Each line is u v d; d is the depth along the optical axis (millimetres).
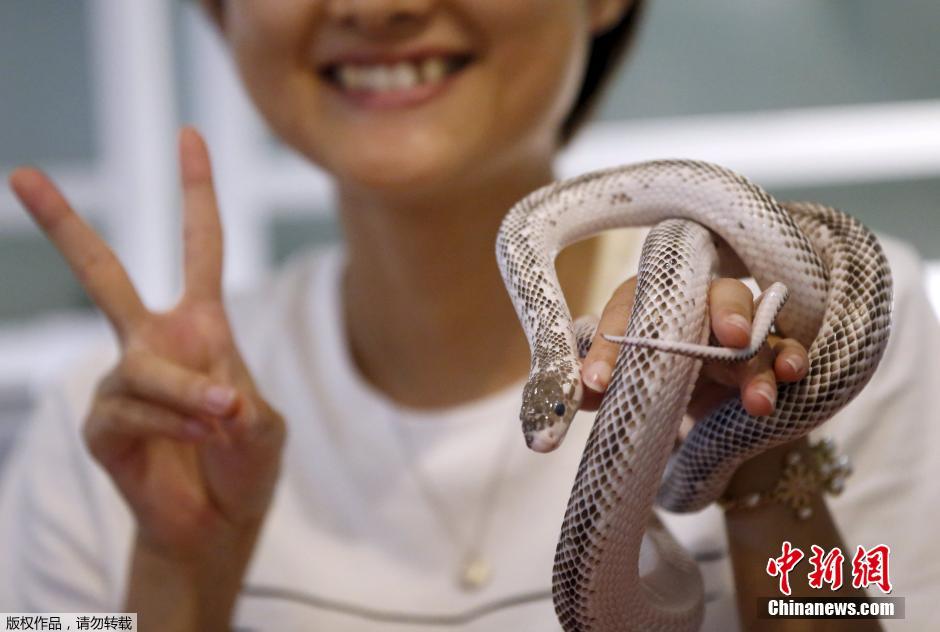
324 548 595
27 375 1488
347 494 603
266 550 594
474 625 556
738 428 417
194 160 549
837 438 534
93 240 532
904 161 1485
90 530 632
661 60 1508
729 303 385
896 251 615
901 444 541
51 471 656
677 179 428
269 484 545
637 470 388
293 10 545
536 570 558
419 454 601
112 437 527
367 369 642
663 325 386
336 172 573
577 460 578
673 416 389
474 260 592
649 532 467
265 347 664
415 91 554
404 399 625
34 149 1678
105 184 1688
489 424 597
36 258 1663
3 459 1221
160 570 547
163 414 511
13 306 1664
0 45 1652
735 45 1498
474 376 613
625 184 438
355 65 555
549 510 573
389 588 578
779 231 413
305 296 683
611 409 389
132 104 1651
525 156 582
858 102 1489
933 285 1027
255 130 1642
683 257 395
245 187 1638
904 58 1471
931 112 1471
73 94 1672
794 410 407
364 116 558
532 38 547
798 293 414
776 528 468
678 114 1518
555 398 401
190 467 546
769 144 1506
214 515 546
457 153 553
